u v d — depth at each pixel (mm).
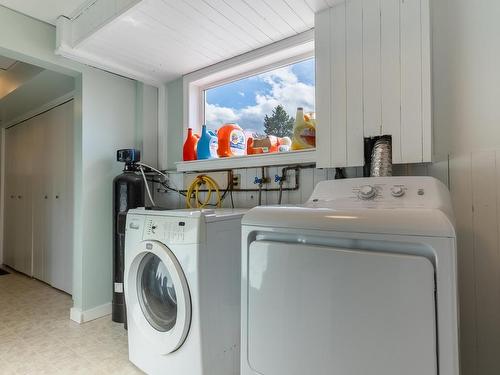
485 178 1271
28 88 2793
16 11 1982
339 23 1500
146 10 1642
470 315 1275
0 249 4121
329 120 1515
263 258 999
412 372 740
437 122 1377
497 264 1234
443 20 1380
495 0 1271
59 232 3049
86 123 2340
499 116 1252
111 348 1878
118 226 2285
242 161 2029
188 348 1368
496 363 1220
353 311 820
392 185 1130
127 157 2357
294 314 923
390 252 796
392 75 1351
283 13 1680
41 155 3348
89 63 2287
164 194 2695
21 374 1594
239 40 1984
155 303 1649
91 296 2350
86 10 1944
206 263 1370
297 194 1896
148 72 2490
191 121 2543
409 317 747
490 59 1275
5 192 4109
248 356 1030
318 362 874
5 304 2660
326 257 867
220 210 1792
